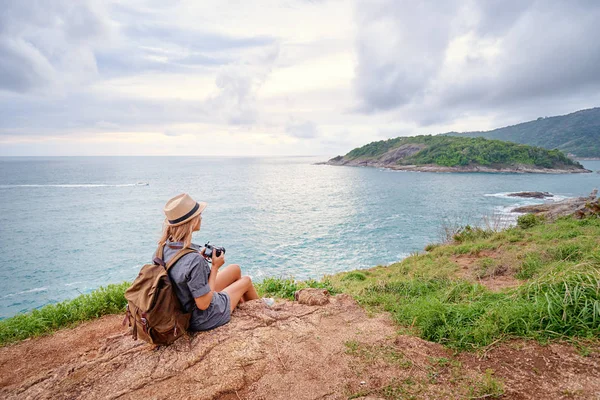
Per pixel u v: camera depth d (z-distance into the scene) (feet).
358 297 17.26
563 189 259.60
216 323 10.59
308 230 134.10
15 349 12.72
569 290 11.21
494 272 24.56
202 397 8.14
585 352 8.98
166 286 8.87
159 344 9.51
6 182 395.14
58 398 8.59
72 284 84.02
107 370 9.46
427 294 18.22
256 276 82.94
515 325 10.59
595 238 28.02
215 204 214.48
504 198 211.41
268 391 8.34
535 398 7.55
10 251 112.98
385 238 116.88
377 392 8.14
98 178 452.35
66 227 150.82
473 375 8.61
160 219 167.73
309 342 10.55
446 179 367.66
